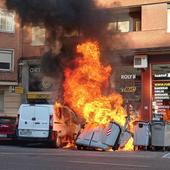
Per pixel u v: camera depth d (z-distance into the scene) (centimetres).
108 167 1481
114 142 2316
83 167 1474
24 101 3800
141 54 3234
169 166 1557
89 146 2294
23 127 2555
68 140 2594
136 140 2367
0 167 1459
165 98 3173
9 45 3962
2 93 3947
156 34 3259
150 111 3212
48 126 2514
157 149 2369
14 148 2359
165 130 2328
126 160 1734
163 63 3189
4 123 2742
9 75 3925
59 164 1552
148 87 3225
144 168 1480
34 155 1881
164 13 3241
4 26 3959
